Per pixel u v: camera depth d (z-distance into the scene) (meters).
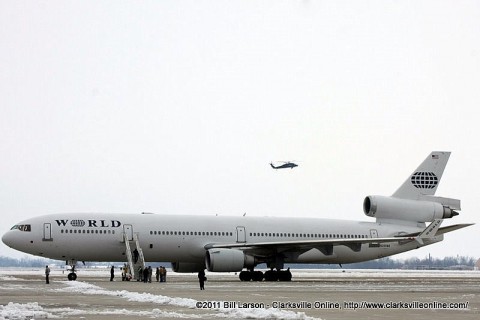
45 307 45.66
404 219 105.12
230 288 73.00
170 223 94.06
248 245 91.62
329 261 102.50
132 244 91.75
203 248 94.56
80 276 121.62
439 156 107.56
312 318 39.47
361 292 66.88
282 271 96.88
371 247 103.62
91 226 90.56
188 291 65.94
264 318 39.72
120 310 43.47
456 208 107.31
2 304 47.66
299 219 101.31
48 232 88.88
